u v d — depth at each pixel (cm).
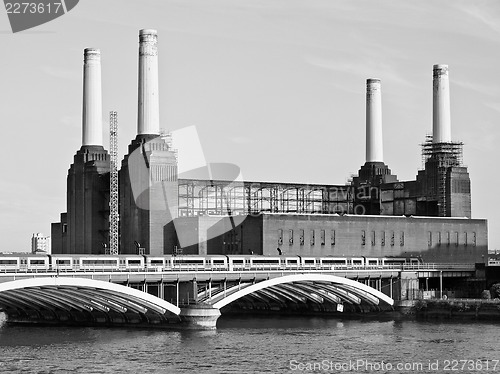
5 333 16900
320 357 14588
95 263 17200
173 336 16738
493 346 15900
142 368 13462
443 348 15650
